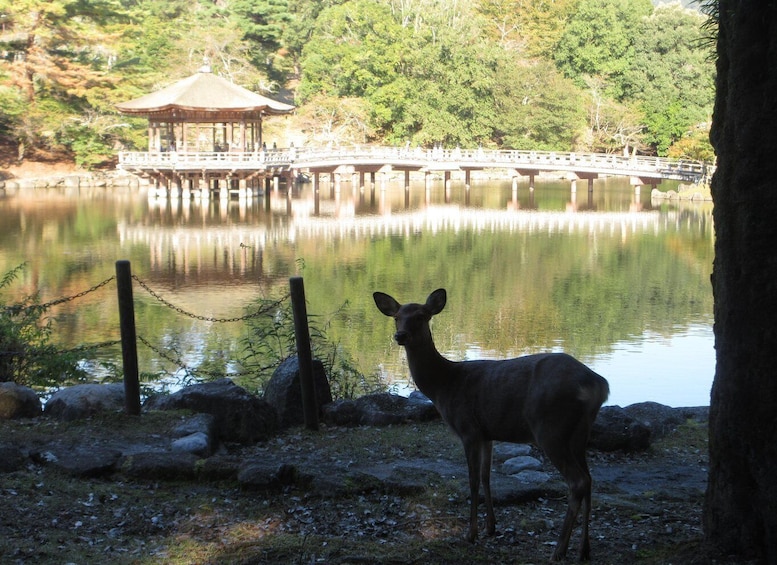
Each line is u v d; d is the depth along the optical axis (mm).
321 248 37250
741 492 5031
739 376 4969
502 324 22578
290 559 5301
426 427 8516
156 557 5355
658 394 15828
